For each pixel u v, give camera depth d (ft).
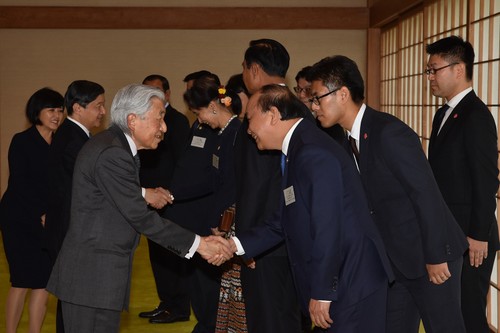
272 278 10.12
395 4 23.73
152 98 8.60
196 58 29.09
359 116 8.52
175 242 8.89
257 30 29.09
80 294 8.28
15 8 28.48
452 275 8.70
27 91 29.04
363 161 8.47
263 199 9.86
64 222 10.71
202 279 12.87
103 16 28.58
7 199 12.26
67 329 8.50
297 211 7.83
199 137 12.50
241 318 10.87
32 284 12.13
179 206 13.15
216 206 11.52
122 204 8.33
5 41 28.89
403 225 8.53
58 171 11.10
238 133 10.23
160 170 15.38
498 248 10.16
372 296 7.97
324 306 7.64
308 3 28.86
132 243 8.66
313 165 7.55
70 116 11.58
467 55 10.11
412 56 23.18
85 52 29.01
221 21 28.73
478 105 9.92
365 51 29.19
